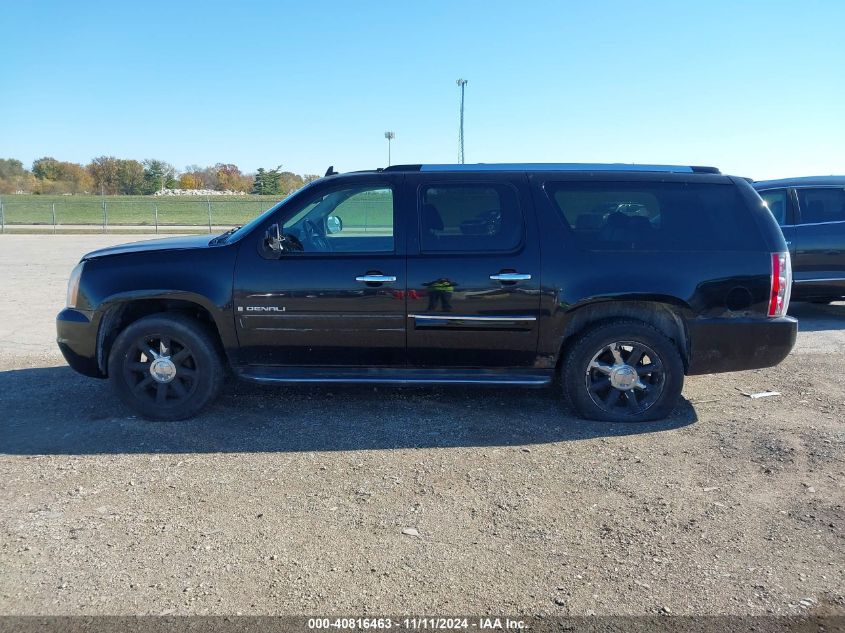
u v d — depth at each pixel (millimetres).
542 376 5004
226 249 4973
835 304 10602
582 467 4238
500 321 4844
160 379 5035
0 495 3840
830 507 3705
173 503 3750
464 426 4953
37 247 22922
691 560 3178
